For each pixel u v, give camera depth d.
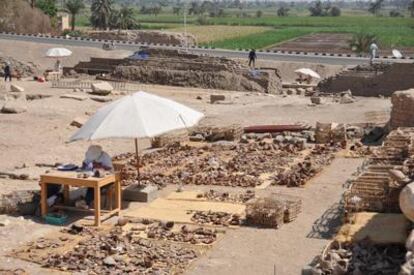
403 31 123.25
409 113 27.11
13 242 15.26
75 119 31.78
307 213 17.34
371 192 16.91
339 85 47.41
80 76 54.78
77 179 16.59
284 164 22.73
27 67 58.22
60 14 116.62
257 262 14.04
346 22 165.38
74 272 13.51
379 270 13.18
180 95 45.22
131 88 48.00
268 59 62.19
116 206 17.42
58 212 17.33
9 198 17.58
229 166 22.48
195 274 13.42
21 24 85.38
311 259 14.14
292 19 183.25
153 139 26.77
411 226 14.67
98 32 87.81
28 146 26.83
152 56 55.56
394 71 46.09
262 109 37.88
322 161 23.00
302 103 40.62
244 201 18.33
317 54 67.06
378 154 21.06
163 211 17.59
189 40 83.94
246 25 149.88
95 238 15.45
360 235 14.78
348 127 28.92
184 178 20.84
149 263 13.75
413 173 17.62
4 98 39.22
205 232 15.72
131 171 21.73
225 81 50.22
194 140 27.88
